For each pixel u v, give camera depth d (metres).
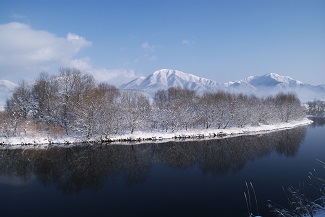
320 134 72.94
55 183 34.69
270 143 59.94
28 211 25.86
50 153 51.62
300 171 36.22
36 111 72.81
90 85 76.88
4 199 29.14
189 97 107.88
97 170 40.50
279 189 29.33
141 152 52.72
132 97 87.12
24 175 38.41
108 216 24.42
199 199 27.80
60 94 71.00
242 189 30.19
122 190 31.45
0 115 64.12
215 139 66.75
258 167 39.53
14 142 60.06
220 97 102.12
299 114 114.00
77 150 54.19
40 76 75.38
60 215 24.84
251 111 88.88
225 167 40.47
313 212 15.25
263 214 23.25
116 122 65.31
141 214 24.64
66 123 66.00
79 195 30.14
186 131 73.81
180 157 48.47
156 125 77.19
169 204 26.77
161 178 35.84
